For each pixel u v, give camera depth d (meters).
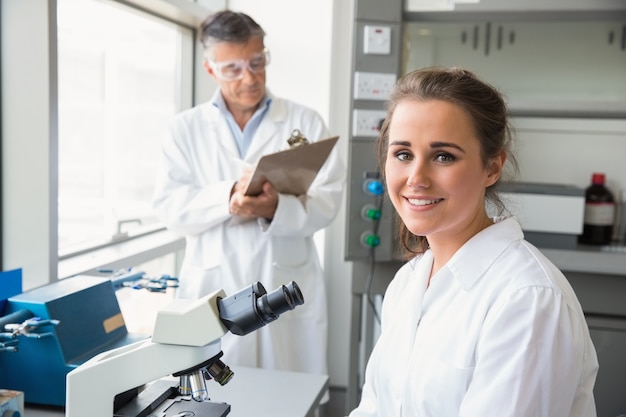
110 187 2.69
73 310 1.36
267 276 2.10
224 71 2.03
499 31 2.77
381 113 2.28
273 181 1.94
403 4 2.32
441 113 0.95
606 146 2.69
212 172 2.17
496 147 1.01
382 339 1.20
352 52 2.26
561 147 2.72
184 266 2.15
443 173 0.96
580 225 2.32
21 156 1.90
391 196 1.02
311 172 1.99
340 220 3.16
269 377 1.54
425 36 2.79
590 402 0.97
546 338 0.88
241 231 2.11
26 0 1.84
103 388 0.96
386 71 2.28
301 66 3.14
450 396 0.98
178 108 3.24
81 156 2.46
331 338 3.25
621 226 2.60
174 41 3.16
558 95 2.79
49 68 1.85
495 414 0.87
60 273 2.05
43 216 1.90
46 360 1.30
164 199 2.13
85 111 2.47
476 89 0.98
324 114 3.15
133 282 1.61
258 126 2.23
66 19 2.28
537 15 2.38
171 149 2.18
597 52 2.73
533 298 0.90
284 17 3.13
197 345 0.92
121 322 1.52
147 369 0.95
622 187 2.70
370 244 2.31
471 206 0.99
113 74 2.65
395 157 1.00
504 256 1.00
